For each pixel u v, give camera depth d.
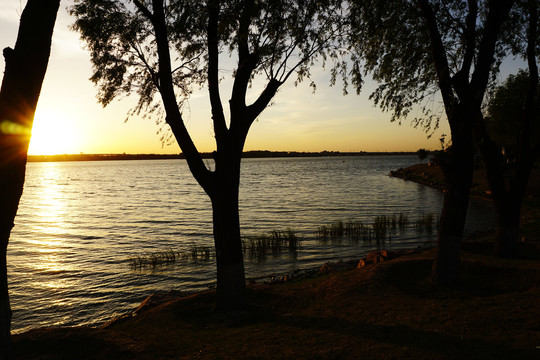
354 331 7.36
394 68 11.98
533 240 16.59
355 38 10.12
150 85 10.23
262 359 6.34
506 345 6.20
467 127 9.55
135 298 16.72
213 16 9.12
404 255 15.38
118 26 9.26
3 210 4.41
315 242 26.12
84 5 9.03
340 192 65.19
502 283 10.08
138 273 20.39
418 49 11.57
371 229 29.12
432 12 10.04
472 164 9.87
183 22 8.98
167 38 9.28
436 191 61.38
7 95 4.40
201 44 9.73
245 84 9.30
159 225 37.91
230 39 9.34
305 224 34.69
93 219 42.75
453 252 10.07
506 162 37.56
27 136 4.54
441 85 10.00
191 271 20.52
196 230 34.69
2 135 4.36
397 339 6.75
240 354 6.66
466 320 7.46
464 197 9.91
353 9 9.88
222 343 7.37
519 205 12.71
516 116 32.31
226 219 9.49
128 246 28.00
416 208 43.22
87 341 7.41
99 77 9.65
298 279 15.71
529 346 6.09
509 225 12.79
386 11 10.73
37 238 31.66
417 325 7.39
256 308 9.77
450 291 9.56
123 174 180.62
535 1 11.37
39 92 4.64
